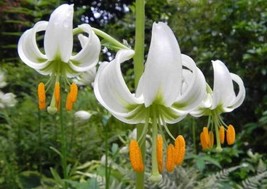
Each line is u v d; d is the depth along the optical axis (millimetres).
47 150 420
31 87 453
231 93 179
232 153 469
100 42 176
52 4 463
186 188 343
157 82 140
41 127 429
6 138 427
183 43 624
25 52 178
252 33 556
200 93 154
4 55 822
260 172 356
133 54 156
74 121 420
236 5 570
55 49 171
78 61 176
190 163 423
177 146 152
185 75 169
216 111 185
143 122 155
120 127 461
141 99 150
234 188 406
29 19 785
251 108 552
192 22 616
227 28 579
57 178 344
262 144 516
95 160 433
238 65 563
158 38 138
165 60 138
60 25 169
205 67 577
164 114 155
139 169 145
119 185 324
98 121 303
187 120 500
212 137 186
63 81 189
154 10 797
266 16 556
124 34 754
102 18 1194
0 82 380
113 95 148
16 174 389
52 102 174
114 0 1182
